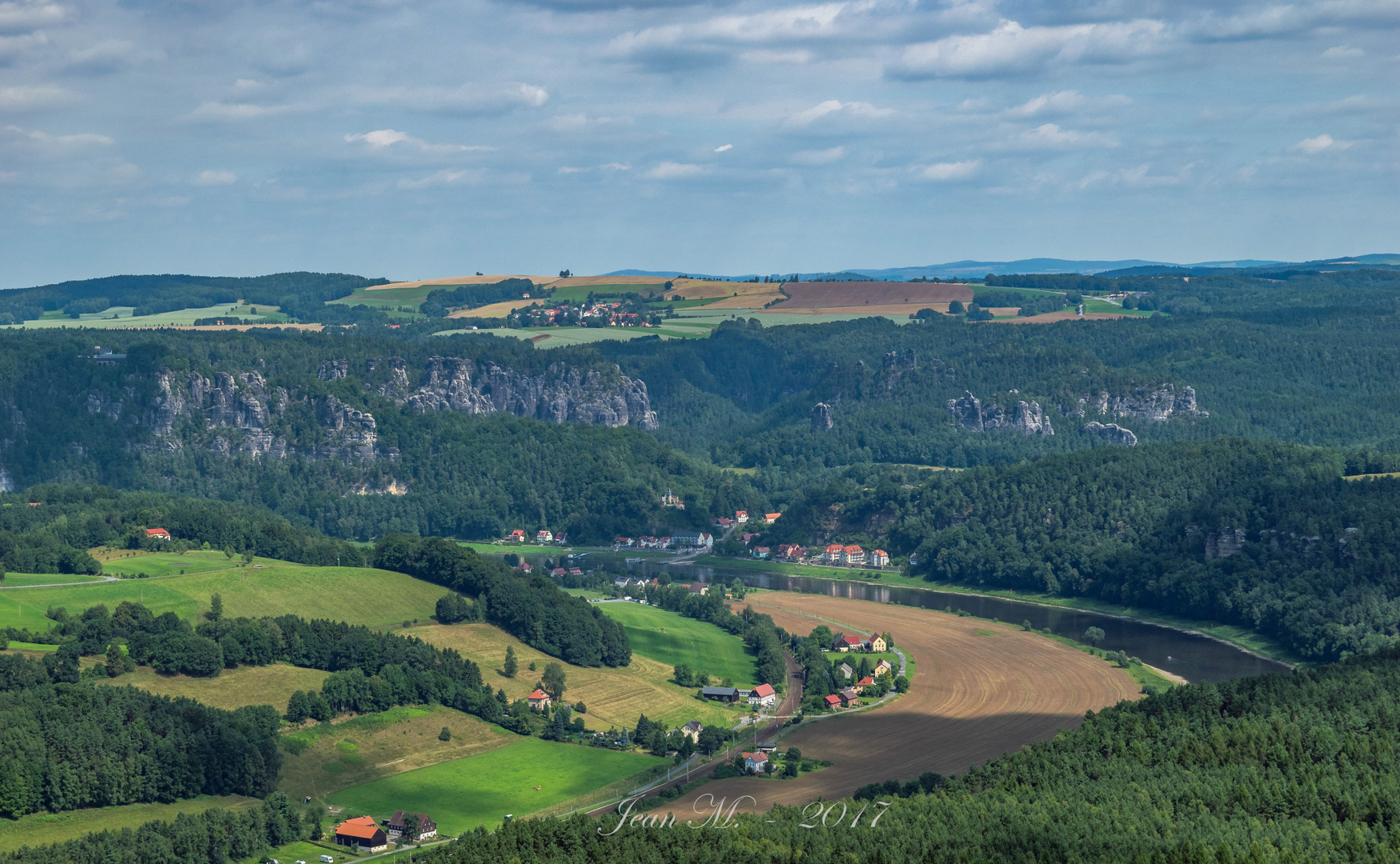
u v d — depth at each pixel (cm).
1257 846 18438
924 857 19412
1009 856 19038
